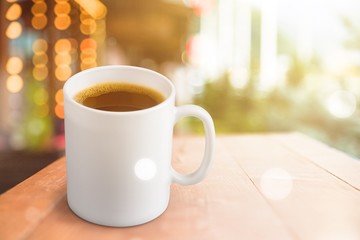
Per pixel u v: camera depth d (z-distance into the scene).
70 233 0.36
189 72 3.45
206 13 3.47
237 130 2.35
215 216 0.39
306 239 0.35
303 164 0.54
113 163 0.36
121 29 3.28
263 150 0.60
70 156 0.38
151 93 0.42
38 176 0.47
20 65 2.36
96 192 0.37
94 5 2.91
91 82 0.42
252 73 2.81
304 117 2.16
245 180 0.48
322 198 0.43
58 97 2.49
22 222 0.37
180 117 0.41
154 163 0.38
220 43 3.49
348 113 1.86
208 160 0.42
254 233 0.36
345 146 1.74
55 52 2.56
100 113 0.36
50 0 2.53
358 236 0.36
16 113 2.40
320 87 2.16
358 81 1.96
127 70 0.43
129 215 0.37
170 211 0.40
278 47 2.68
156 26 3.33
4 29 2.25
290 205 0.42
